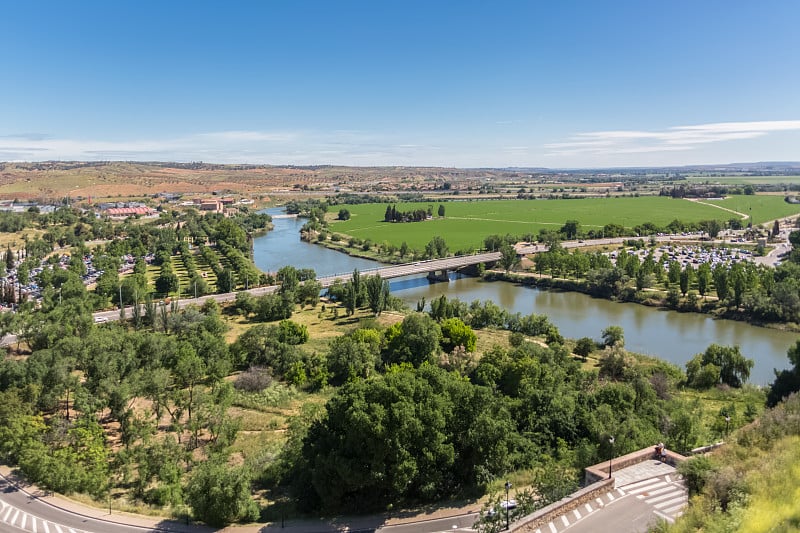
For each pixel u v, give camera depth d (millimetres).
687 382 144500
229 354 145125
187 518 71625
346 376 139500
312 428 81375
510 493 72812
